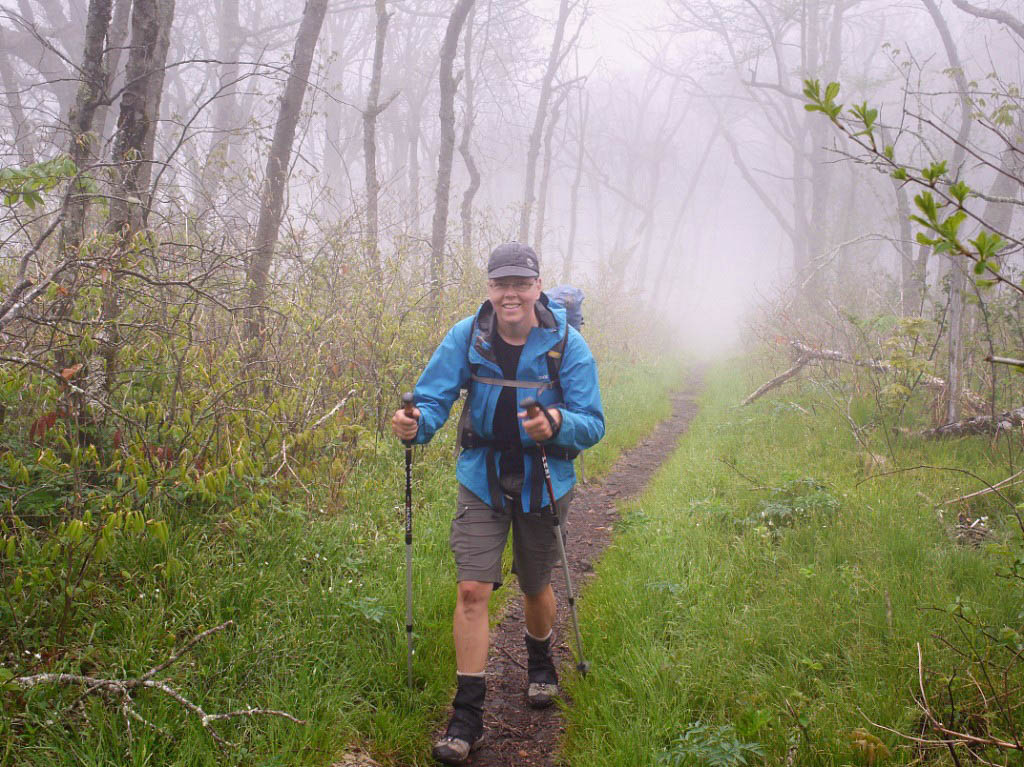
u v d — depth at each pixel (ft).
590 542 18.86
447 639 12.37
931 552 14.14
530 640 11.60
